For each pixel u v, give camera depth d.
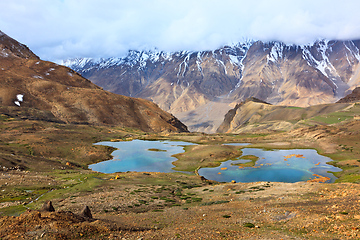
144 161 110.62
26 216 19.95
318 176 80.75
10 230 17.91
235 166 98.75
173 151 133.00
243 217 25.55
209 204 36.44
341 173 81.81
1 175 54.75
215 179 81.69
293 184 42.59
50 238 16.91
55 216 20.78
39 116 197.75
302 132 152.12
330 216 20.39
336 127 141.62
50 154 103.06
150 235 20.03
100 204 37.53
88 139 154.38
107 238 18.81
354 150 108.00
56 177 59.88
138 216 30.81
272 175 84.62
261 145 139.38
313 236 16.94
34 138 117.25
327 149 118.69
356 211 20.52
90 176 61.50
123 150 135.12
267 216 24.41
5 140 107.69
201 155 115.31
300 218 21.84
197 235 19.84
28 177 55.59
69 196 43.00
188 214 30.33
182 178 67.25
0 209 35.22
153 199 41.97
